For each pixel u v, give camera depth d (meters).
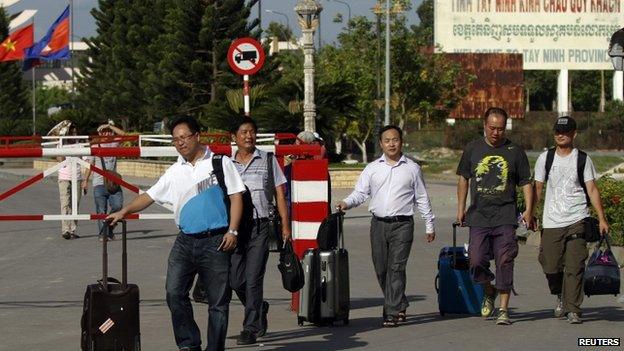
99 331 9.84
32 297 15.59
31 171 60.50
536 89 142.62
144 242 23.48
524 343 11.49
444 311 13.53
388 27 56.31
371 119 61.81
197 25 55.59
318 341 11.84
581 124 90.06
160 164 50.97
